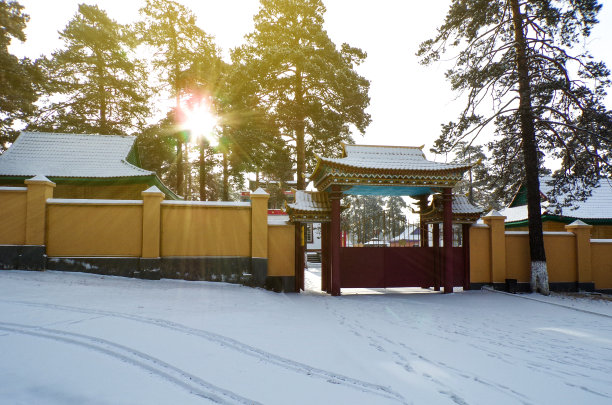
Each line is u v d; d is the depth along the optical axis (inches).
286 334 261.3
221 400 149.4
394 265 568.1
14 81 770.2
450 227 552.7
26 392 147.1
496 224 588.7
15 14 764.6
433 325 338.6
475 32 609.9
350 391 166.7
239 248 495.8
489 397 170.7
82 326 232.1
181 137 1203.2
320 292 556.4
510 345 274.4
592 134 550.3
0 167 663.8
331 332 281.9
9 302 279.9
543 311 427.5
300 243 544.1
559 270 594.2
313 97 976.9
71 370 168.1
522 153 622.5
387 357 225.1
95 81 1214.9
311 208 531.8
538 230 564.7
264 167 1163.9
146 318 269.0
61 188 695.7
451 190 556.1
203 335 238.4
